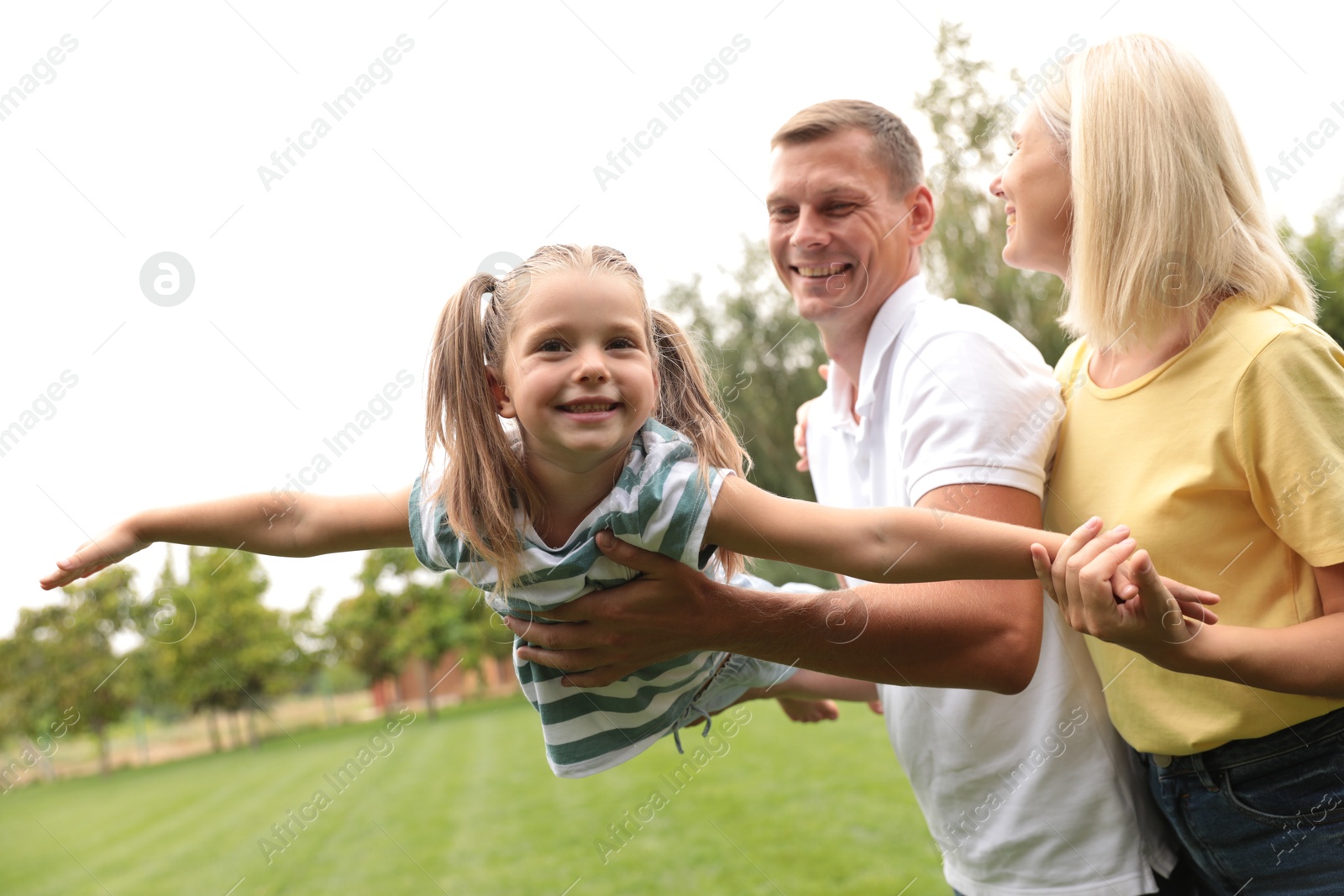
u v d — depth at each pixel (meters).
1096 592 1.12
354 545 1.54
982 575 1.27
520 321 1.26
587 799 6.17
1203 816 1.34
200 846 7.48
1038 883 1.48
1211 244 1.27
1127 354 1.40
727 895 3.41
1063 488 1.47
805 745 5.26
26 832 10.13
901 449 1.49
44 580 1.51
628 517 1.29
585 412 1.23
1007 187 1.57
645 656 1.40
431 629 19.14
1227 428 1.22
